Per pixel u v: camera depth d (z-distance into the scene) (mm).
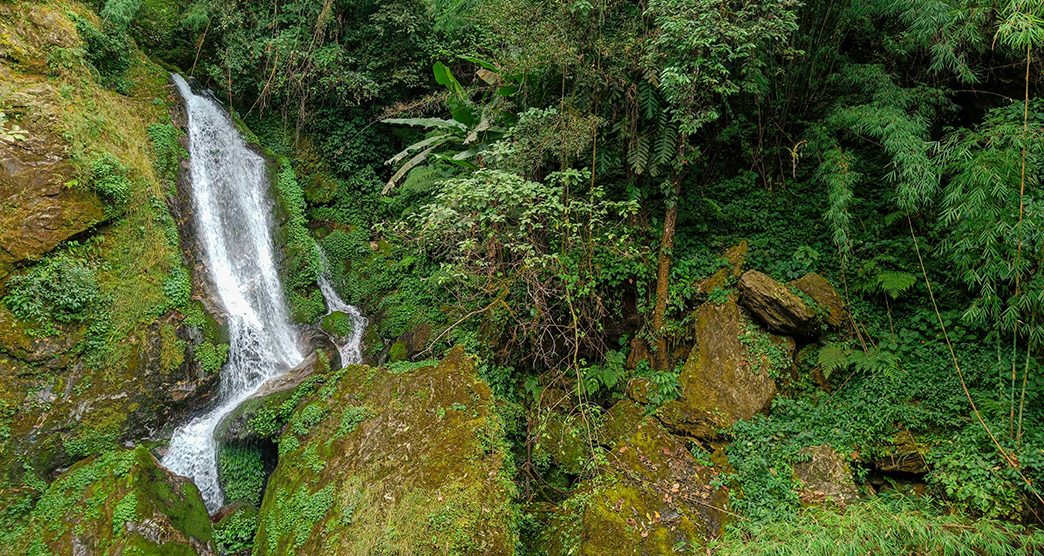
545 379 6957
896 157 5719
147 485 5289
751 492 5082
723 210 7395
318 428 6070
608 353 6934
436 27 10922
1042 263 4684
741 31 5539
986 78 6746
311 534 5051
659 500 5047
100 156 6848
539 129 6723
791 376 6082
